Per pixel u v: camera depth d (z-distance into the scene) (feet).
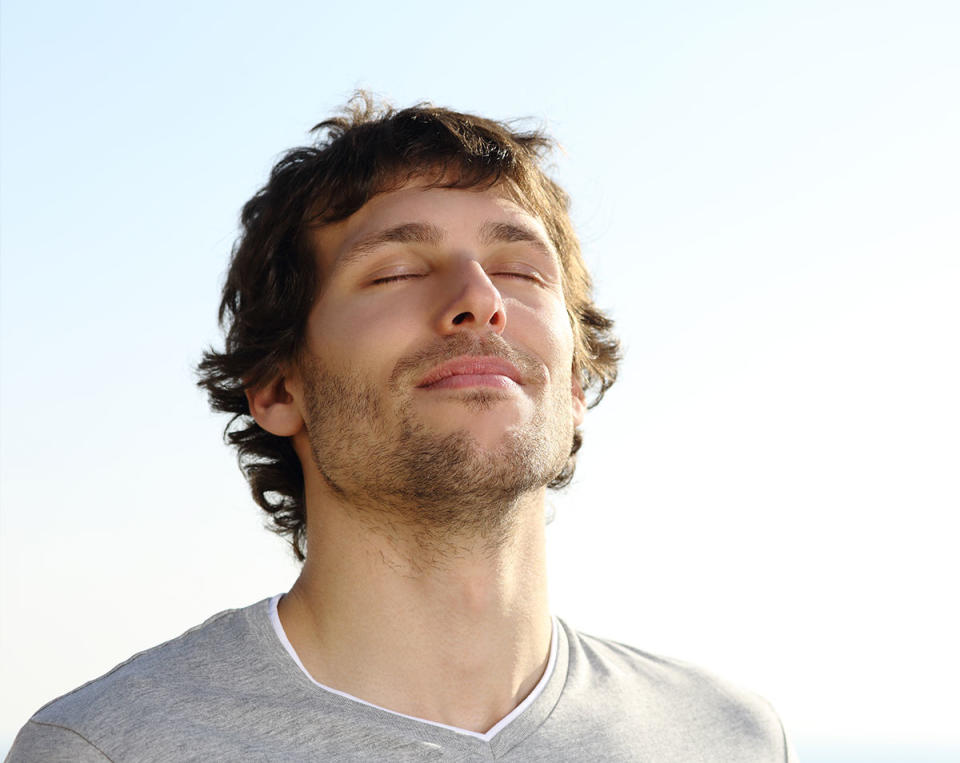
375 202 2.71
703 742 2.62
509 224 2.69
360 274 2.62
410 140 2.74
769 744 2.69
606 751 2.50
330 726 2.39
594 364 3.26
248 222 2.96
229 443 3.07
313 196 2.75
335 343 2.59
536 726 2.48
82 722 2.38
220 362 2.97
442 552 2.51
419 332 2.52
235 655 2.48
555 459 2.56
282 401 2.78
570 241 3.10
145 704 2.40
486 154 2.74
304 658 2.50
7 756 2.44
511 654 2.53
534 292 2.65
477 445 2.45
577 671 2.63
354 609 2.50
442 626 2.49
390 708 2.45
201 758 2.34
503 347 2.52
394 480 2.48
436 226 2.64
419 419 2.47
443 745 2.40
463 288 2.51
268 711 2.40
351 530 2.53
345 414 2.55
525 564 2.56
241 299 2.92
